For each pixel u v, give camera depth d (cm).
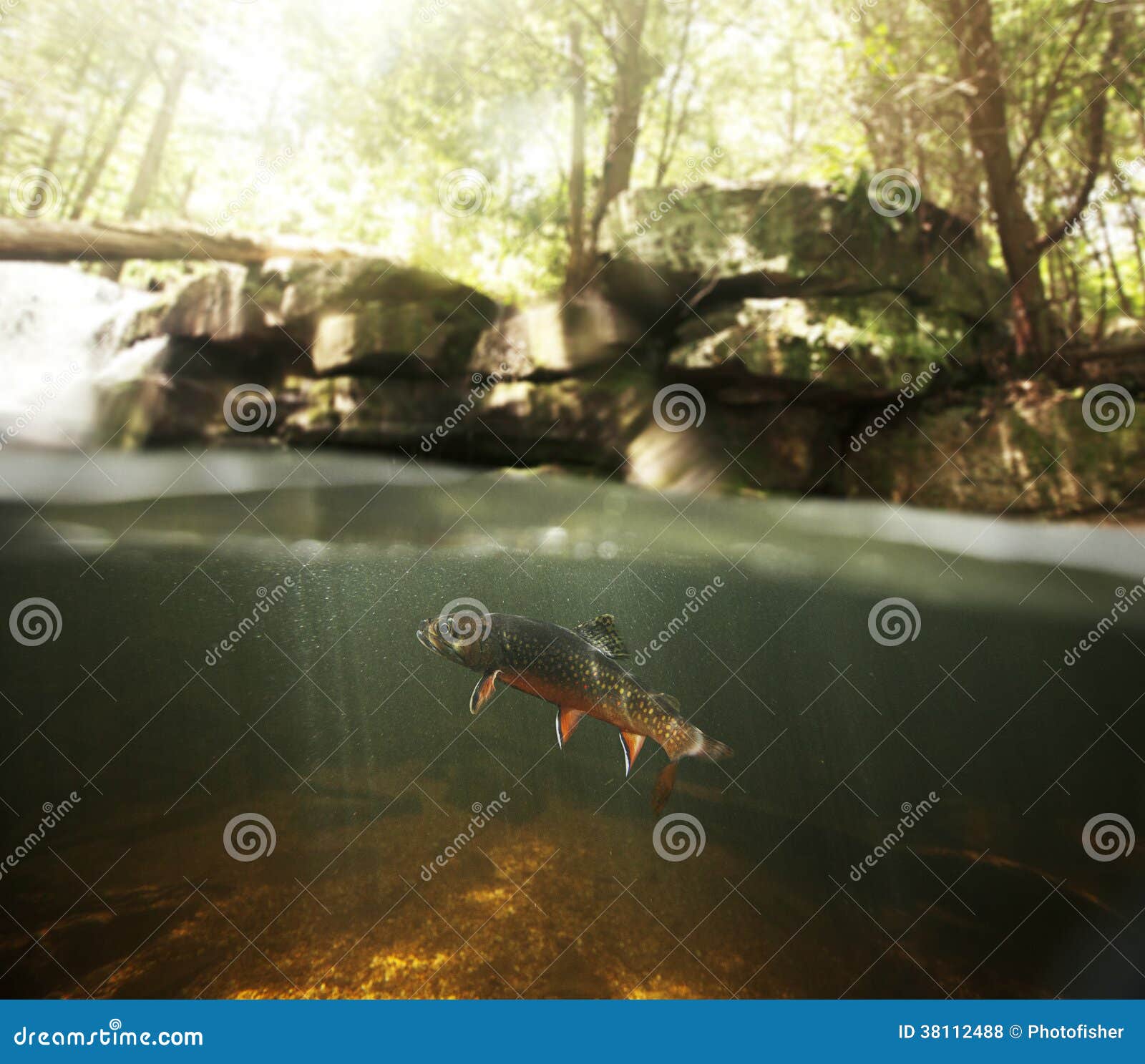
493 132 1377
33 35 1306
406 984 412
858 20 1135
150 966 415
